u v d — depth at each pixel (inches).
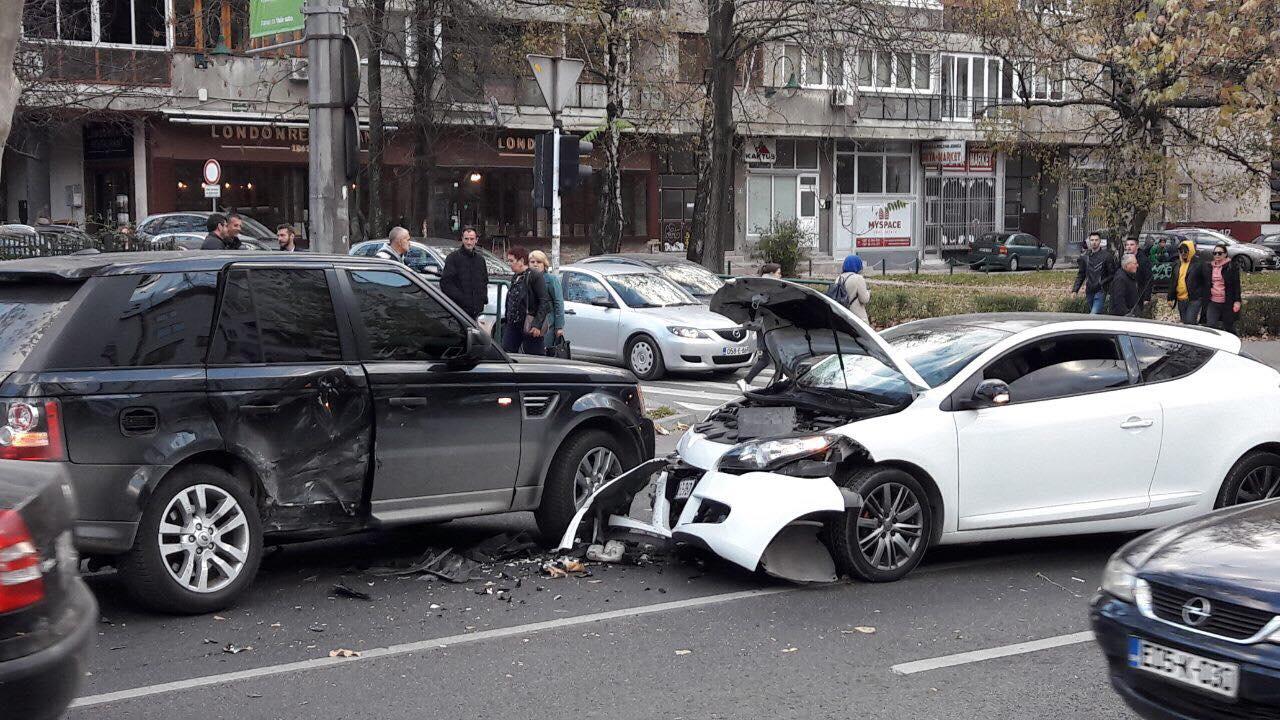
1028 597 270.7
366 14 1188.5
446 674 217.5
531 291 547.8
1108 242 998.4
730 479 272.2
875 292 966.4
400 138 1464.1
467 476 289.0
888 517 279.6
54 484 158.2
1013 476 288.2
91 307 239.5
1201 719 164.2
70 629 151.9
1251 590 162.9
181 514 247.4
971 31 1079.6
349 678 214.7
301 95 1359.5
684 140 1568.7
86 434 232.4
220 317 254.8
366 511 274.1
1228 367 313.6
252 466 254.8
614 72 1216.8
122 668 219.0
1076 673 219.8
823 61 1116.5
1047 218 2185.0
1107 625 178.5
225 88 1315.2
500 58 1309.1
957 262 2039.9
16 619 143.6
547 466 304.3
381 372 273.1
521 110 1525.6
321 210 431.8
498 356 298.8
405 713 197.9
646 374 706.2
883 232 1990.7
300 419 260.5
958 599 268.4
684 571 292.2
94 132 1338.6
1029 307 932.6
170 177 1322.6
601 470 320.2
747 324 321.7
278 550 313.3
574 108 1566.2
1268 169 994.1
